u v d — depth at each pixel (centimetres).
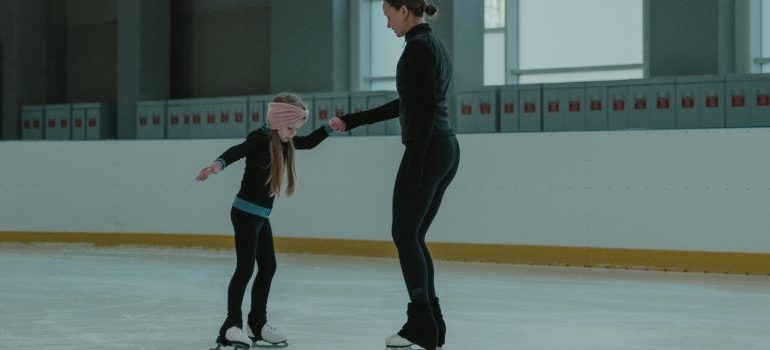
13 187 1433
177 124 1667
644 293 880
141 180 1382
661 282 971
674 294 873
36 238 1428
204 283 962
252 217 558
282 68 1741
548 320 712
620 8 1523
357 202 1259
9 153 1433
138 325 684
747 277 1016
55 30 2047
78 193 1412
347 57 1723
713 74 1364
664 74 1402
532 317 728
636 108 1320
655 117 1309
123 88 1867
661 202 1080
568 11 1570
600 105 1342
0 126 1981
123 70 1872
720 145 1048
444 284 955
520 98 1392
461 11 1545
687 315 739
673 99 1299
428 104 464
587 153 1118
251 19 1852
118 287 925
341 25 1708
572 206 1128
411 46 470
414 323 479
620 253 1102
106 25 2017
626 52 1520
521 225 1159
